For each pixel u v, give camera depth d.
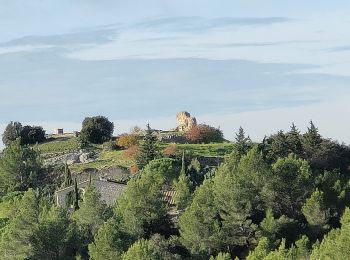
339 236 78.88
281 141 132.00
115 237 95.38
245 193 100.50
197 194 103.50
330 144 132.75
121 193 120.50
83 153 165.12
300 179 102.62
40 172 153.88
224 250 96.00
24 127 189.00
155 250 89.50
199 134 166.50
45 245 102.88
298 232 95.56
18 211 120.69
